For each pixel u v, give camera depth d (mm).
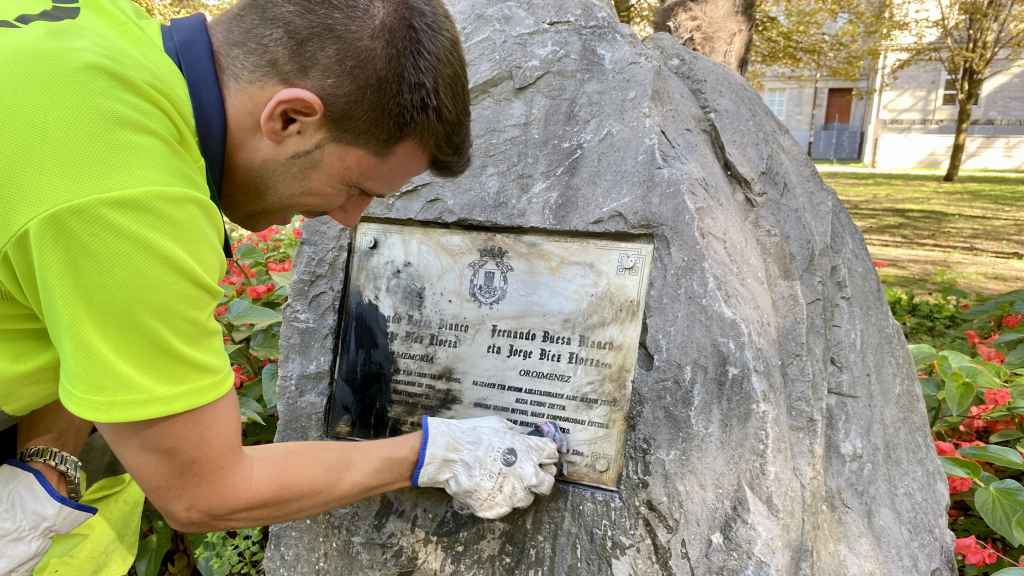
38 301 834
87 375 816
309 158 938
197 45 901
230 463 941
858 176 16812
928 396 2387
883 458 1739
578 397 1393
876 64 15164
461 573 1485
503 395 1442
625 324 1369
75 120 771
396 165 976
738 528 1299
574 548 1399
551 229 1431
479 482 1222
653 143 1380
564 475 1396
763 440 1297
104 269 780
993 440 2238
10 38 816
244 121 912
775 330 1462
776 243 1594
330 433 1586
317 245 1607
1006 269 6531
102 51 823
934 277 6109
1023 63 18125
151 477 903
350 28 854
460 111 956
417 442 1207
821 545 1531
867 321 1844
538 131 1483
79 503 1131
